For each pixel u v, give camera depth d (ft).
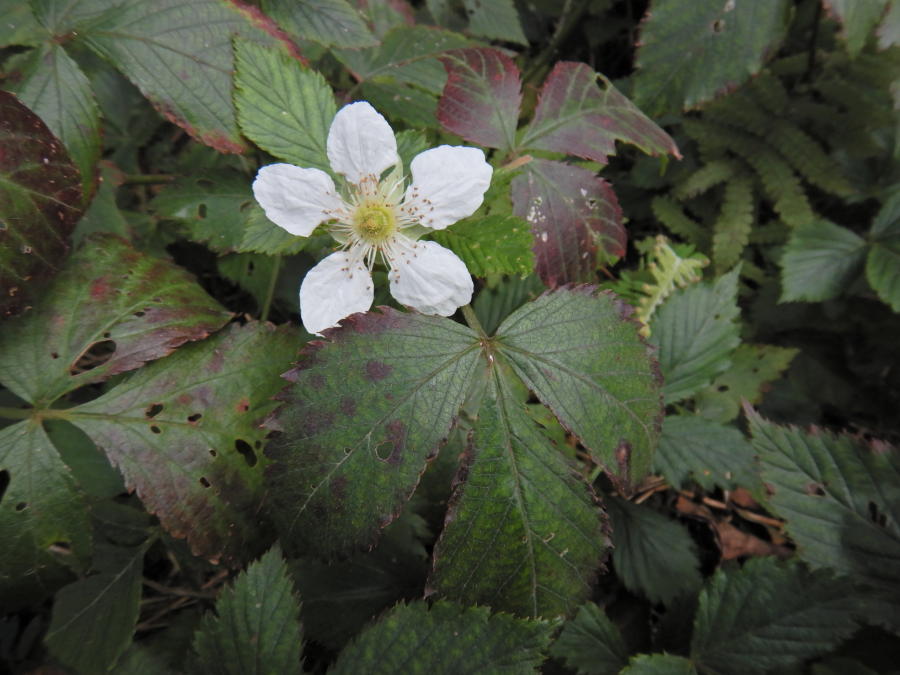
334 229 0.31
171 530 0.31
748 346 0.52
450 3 0.56
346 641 0.37
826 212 0.63
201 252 0.52
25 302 0.30
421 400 0.30
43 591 0.31
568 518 0.31
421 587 0.38
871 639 0.38
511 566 0.30
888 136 0.59
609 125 0.39
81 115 0.35
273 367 0.33
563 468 0.31
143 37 0.34
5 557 0.30
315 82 0.33
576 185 0.37
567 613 0.30
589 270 0.38
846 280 0.54
